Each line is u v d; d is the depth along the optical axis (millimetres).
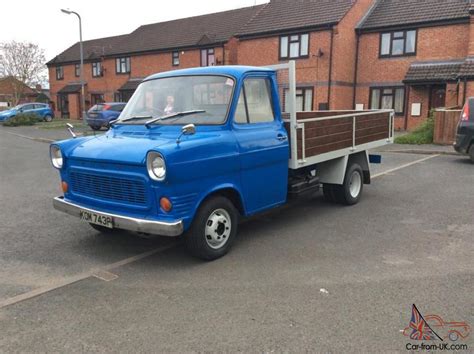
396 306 3674
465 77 18125
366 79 23234
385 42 22422
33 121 31641
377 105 23062
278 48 24453
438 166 11141
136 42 35625
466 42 19938
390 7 23328
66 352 3086
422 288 4008
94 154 4695
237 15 31547
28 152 15375
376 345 3117
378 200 7586
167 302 3812
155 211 4285
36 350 3111
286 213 6832
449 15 20406
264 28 24938
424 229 5844
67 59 41562
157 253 5055
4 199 7906
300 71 23734
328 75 22594
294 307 3682
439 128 15273
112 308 3719
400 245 5215
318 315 3543
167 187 4168
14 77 45500
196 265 4656
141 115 5367
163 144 4281
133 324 3449
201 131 4766
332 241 5406
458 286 4047
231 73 5066
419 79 20266
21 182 9648
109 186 4621
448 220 6250
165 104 5277
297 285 4113
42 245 5359
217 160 4578
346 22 22453
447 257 4793
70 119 40000
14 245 5355
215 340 3203
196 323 3447
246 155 4953
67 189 5188
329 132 6391
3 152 15359
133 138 4914
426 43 21062
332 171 6945
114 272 4504
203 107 5043
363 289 4008
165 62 32781
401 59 21922
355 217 6516
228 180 4781
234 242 5398
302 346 3111
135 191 4391
